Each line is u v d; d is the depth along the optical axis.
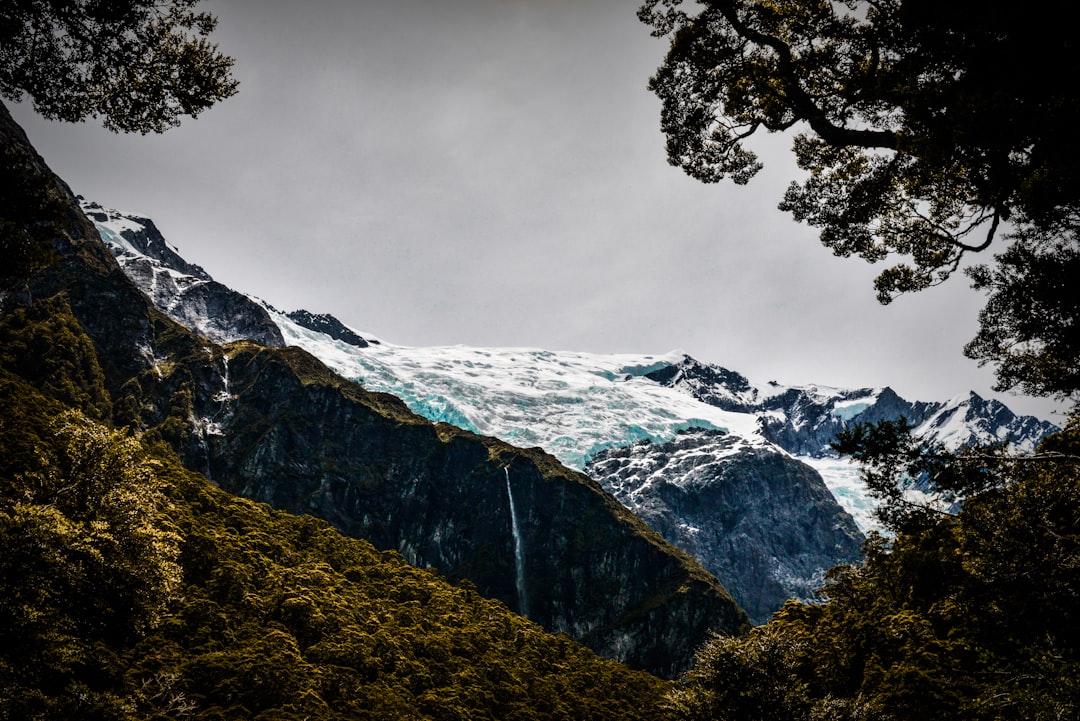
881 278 29.64
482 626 111.50
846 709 46.09
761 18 25.25
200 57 22.36
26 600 46.47
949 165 21.84
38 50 21.09
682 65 26.42
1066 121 17.84
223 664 64.62
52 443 85.31
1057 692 26.22
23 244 21.94
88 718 44.81
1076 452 30.27
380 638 85.94
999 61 19.36
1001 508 23.69
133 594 57.16
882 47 22.72
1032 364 27.02
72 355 194.88
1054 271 22.86
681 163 29.02
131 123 22.94
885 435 21.59
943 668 47.19
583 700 93.31
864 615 62.31
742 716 46.09
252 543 104.12
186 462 198.62
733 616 197.00
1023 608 24.17
